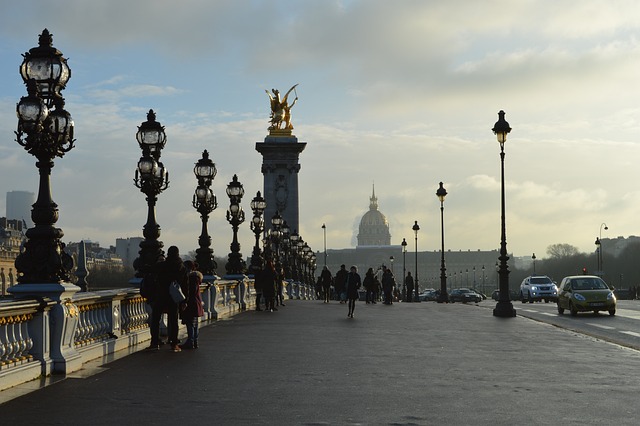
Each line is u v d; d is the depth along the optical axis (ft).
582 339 92.07
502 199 149.79
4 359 49.93
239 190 149.48
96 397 47.50
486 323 120.88
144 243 79.51
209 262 119.65
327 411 44.29
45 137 53.67
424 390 52.06
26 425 39.58
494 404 46.88
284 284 231.09
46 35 54.70
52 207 55.01
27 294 53.93
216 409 44.55
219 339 87.97
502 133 155.02
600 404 46.98
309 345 81.87
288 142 420.36
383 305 197.98
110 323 69.21
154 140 79.20
